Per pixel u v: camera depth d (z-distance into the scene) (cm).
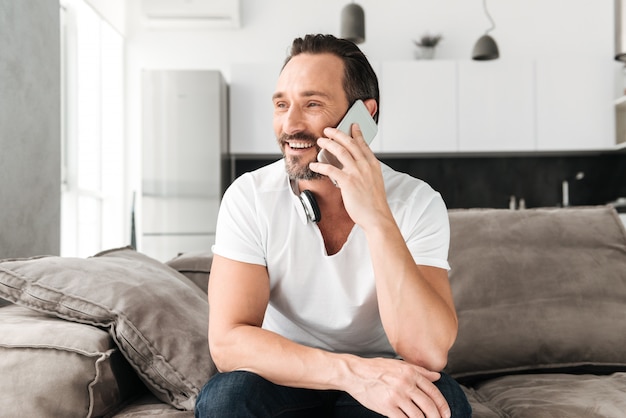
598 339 181
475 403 158
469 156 589
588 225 201
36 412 133
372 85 149
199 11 555
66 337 140
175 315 157
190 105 526
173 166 525
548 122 554
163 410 145
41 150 237
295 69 141
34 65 231
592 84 555
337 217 144
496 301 186
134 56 575
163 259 524
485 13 581
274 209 142
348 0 580
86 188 511
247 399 119
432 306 129
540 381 170
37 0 233
